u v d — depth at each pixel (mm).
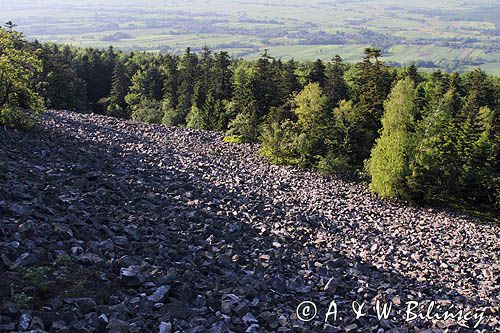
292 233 27641
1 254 12953
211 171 42812
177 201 27156
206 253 19312
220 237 22625
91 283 13328
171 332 12023
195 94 94875
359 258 26469
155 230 20172
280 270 20406
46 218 16781
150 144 53094
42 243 14727
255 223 27375
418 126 52125
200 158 49562
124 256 15367
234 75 102312
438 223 43938
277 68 95125
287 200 38000
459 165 54500
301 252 24438
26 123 37250
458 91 80125
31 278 12211
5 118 35594
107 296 12875
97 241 16781
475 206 54812
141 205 23672
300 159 56969
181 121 94688
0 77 34719
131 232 18734
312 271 21688
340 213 38188
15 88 36156
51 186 21141
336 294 19547
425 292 23406
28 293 11719
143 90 110625
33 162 26375
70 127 51562
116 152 40594
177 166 41094
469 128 56531
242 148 62594
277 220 30000
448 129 54250
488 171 54156
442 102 54406
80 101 99875
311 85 59438
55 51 123312
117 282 13945
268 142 58812
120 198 23766
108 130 57969
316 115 58875
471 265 31125
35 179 22203
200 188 32469
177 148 54625
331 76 77875
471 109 61656
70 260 14125
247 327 13781
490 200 54156
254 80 80438
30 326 10281
